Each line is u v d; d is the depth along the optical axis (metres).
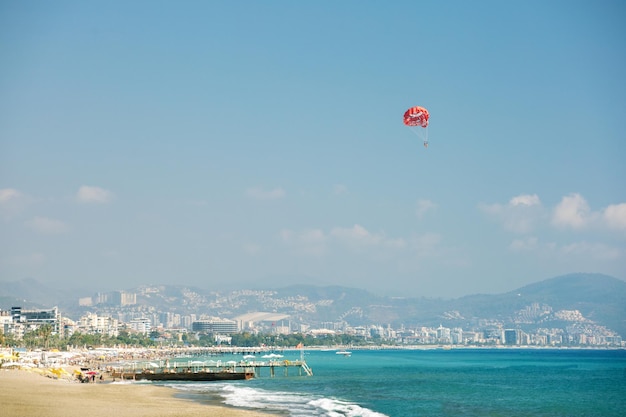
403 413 117.88
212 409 105.00
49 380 164.00
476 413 119.06
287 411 110.69
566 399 148.00
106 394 129.12
